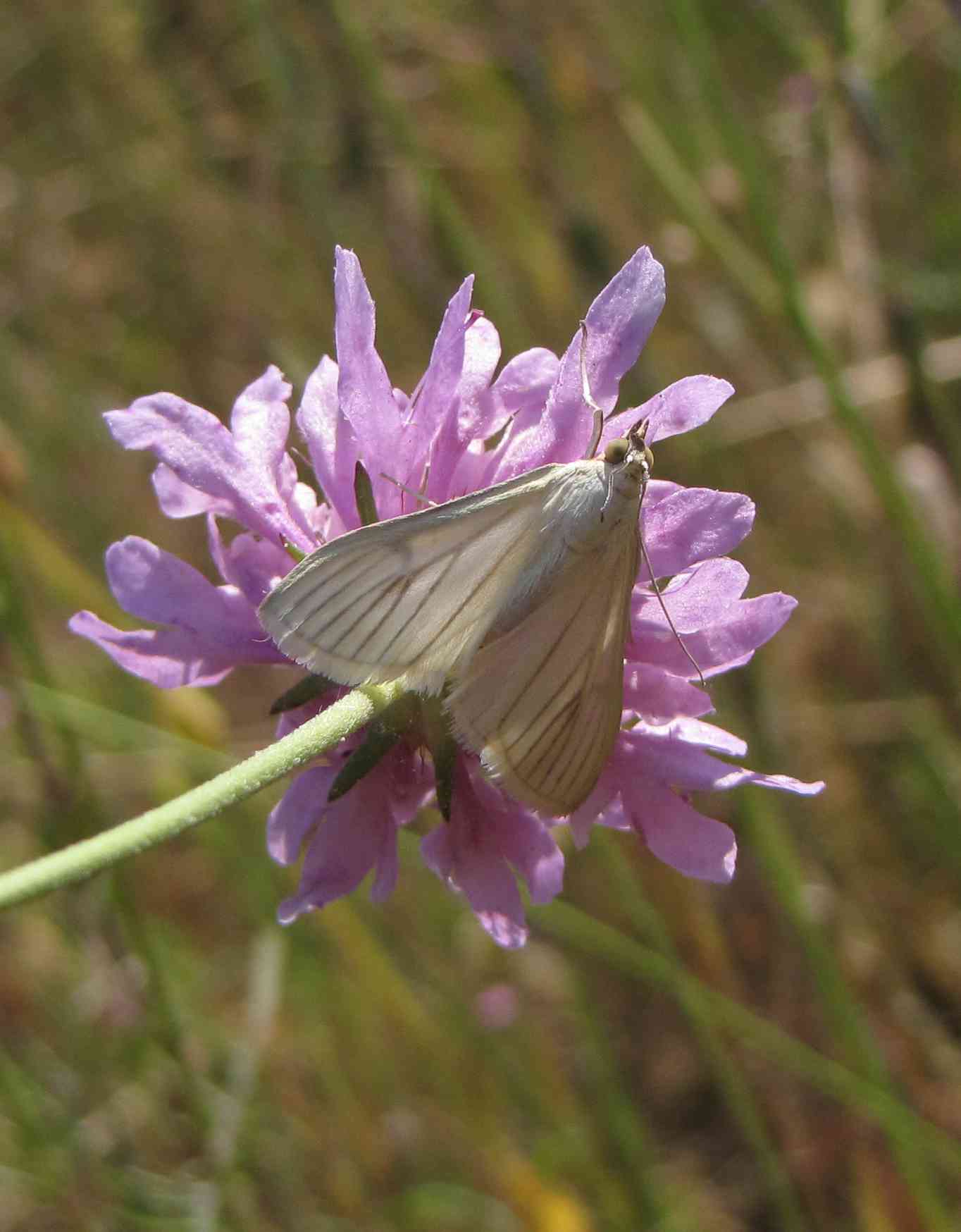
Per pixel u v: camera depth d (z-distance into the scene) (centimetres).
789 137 22
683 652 14
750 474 25
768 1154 19
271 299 26
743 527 14
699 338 24
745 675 19
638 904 19
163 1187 19
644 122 19
